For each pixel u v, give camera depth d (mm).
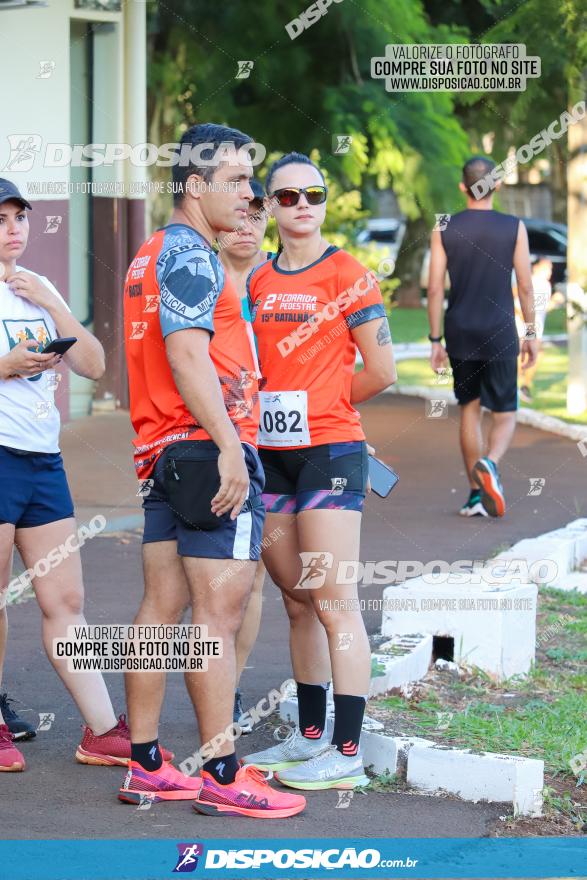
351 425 5816
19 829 5125
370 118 21422
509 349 11398
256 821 5281
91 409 16281
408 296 34000
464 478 13344
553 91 22453
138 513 11211
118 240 16078
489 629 7383
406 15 21828
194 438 5094
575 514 11664
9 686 7012
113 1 15594
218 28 21812
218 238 6219
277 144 22922
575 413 17406
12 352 5633
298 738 6039
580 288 17109
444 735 6262
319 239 5883
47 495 5895
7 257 5801
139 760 5453
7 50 14195
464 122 25562
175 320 4965
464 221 11391
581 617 8711
